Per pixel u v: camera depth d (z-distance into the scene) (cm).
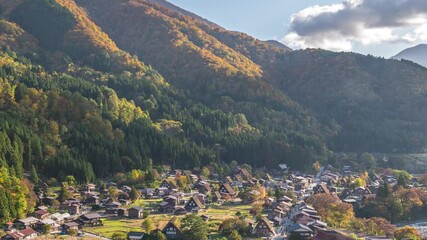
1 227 17500
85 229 18712
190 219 18100
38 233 17575
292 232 17962
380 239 17912
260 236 18500
